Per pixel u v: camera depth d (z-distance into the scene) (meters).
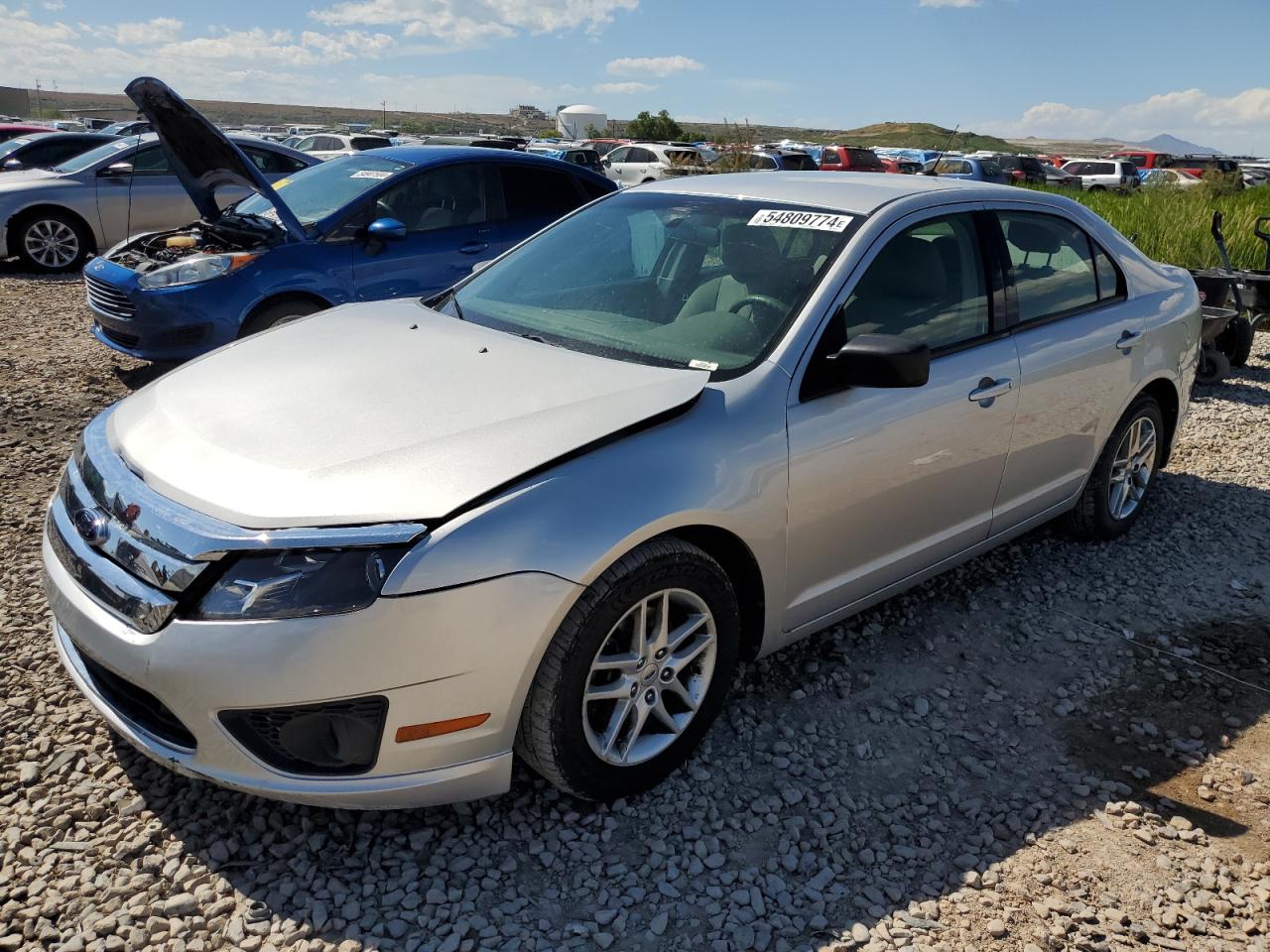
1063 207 4.09
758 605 2.97
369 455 2.44
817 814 2.76
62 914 2.28
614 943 2.29
